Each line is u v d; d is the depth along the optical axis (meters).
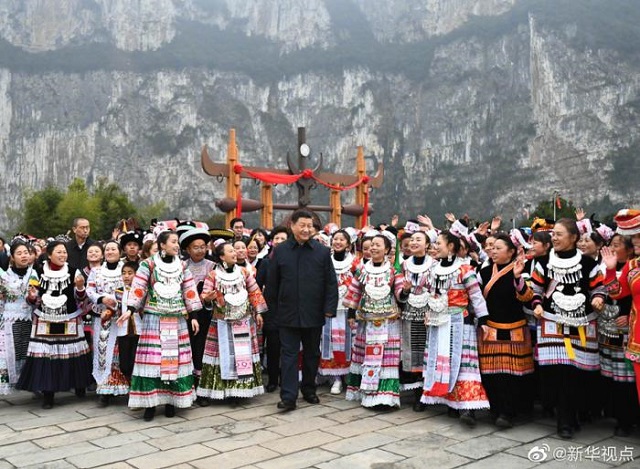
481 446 5.01
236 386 6.34
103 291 6.50
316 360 6.54
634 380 5.15
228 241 7.29
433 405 6.39
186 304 5.95
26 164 140.00
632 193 109.75
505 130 133.00
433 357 5.81
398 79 156.75
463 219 7.27
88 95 147.62
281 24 171.12
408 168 145.50
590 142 118.88
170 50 157.50
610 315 5.27
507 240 5.75
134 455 4.82
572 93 124.06
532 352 5.82
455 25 158.88
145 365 5.75
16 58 149.12
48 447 5.04
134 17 160.88
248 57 163.88
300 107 156.25
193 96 149.38
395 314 6.29
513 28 141.25
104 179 67.00
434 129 145.12
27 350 6.55
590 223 6.76
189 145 142.88
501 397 5.61
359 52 162.75
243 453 4.86
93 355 6.72
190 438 5.26
